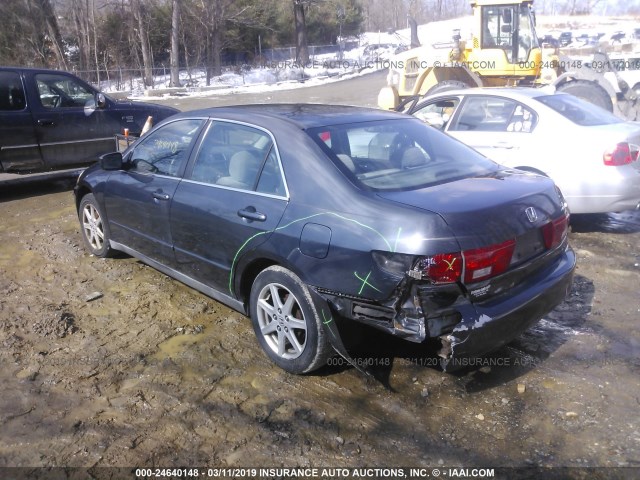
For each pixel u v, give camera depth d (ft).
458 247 10.11
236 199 12.93
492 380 12.14
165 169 15.44
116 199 17.01
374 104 70.08
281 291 12.34
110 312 15.37
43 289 16.85
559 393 11.66
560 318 14.78
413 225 10.23
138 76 121.08
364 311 10.77
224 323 14.74
